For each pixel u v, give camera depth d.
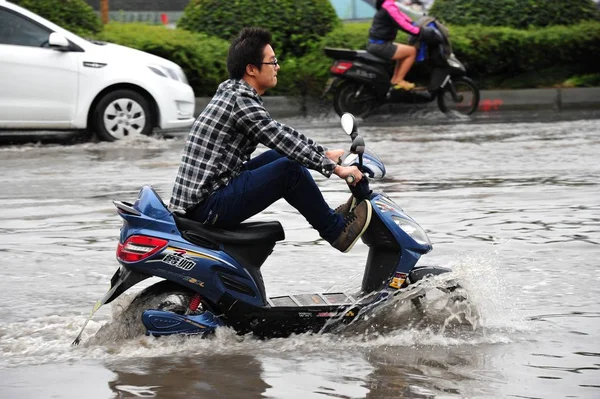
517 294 12.32
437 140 30.11
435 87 37.72
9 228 17.23
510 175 22.66
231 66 10.76
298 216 18.19
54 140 31.17
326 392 8.75
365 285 11.12
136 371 9.40
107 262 14.62
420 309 11.23
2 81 28.48
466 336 10.57
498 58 42.50
